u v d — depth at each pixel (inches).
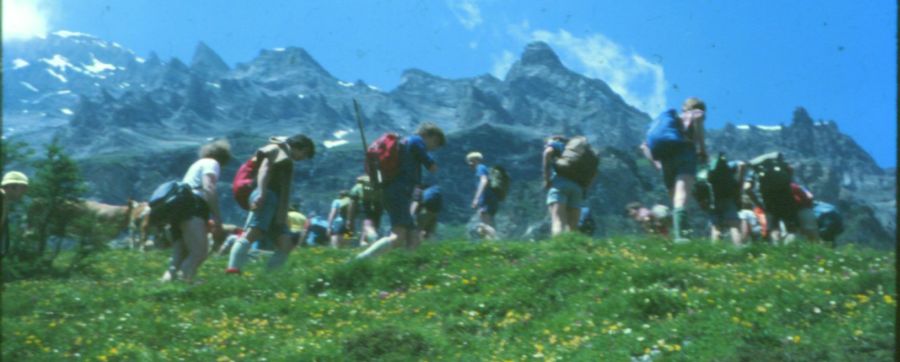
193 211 699.4
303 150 727.1
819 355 425.4
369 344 484.7
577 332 507.5
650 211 913.5
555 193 802.2
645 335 478.6
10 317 552.4
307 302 605.0
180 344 506.9
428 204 954.1
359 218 1067.3
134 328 525.7
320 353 478.9
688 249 713.6
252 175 727.1
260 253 895.7
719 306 506.0
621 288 570.6
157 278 793.6
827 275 616.7
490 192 986.7
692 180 762.2
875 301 490.3
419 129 730.2
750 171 836.6
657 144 768.3
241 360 481.1
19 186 727.1
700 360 439.2
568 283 583.2
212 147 727.1
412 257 673.6
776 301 503.2
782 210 819.4
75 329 518.0
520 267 633.0
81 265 868.0
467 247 704.4
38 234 869.2
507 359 473.7
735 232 773.9
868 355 420.5
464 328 536.7
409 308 587.2
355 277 647.8
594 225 982.4
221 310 590.9
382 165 713.6
